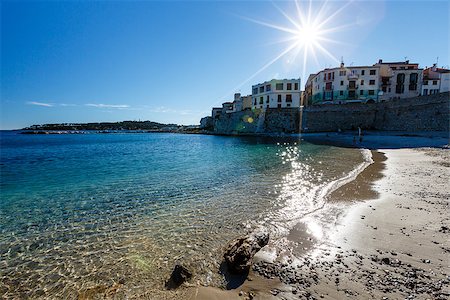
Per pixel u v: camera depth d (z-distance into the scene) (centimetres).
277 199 1241
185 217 1034
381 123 5859
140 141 7412
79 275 658
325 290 524
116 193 1432
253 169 2095
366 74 7125
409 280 541
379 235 775
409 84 7144
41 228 963
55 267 701
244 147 4234
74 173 2111
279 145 4372
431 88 7112
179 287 575
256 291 537
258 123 8075
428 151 2728
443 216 898
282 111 7525
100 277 644
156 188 1523
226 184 1579
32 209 1186
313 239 777
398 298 486
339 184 1476
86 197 1367
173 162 2655
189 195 1354
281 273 594
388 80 7250
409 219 888
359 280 552
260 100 9194
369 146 3641
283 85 8462
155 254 743
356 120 6222
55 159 3191
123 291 579
